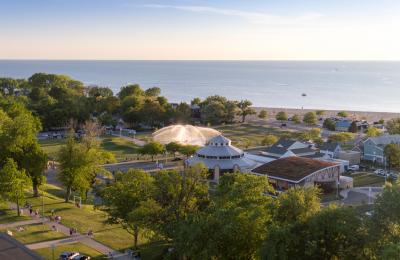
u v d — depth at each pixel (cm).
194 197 6719
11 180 8138
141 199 6781
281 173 11881
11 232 7406
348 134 19225
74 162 9844
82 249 6919
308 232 4853
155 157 16288
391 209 4747
